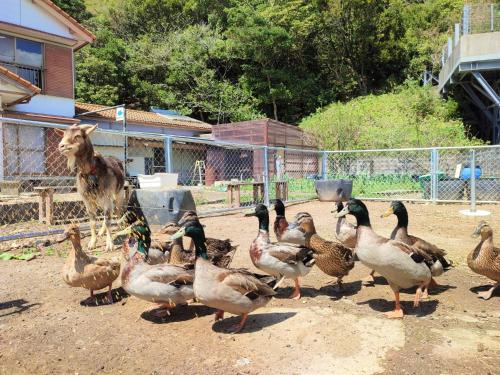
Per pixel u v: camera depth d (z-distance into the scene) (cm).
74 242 461
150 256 523
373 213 1241
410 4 4619
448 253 718
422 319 425
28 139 1633
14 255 681
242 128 2453
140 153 2422
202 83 3522
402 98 3281
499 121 2550
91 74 3072
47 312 449
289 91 3791
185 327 411
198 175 2697
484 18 2344
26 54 1803
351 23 4050
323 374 318
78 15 3600
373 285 548
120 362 344
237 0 4100
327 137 2684
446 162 2052
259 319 427
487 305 470
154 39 3781
